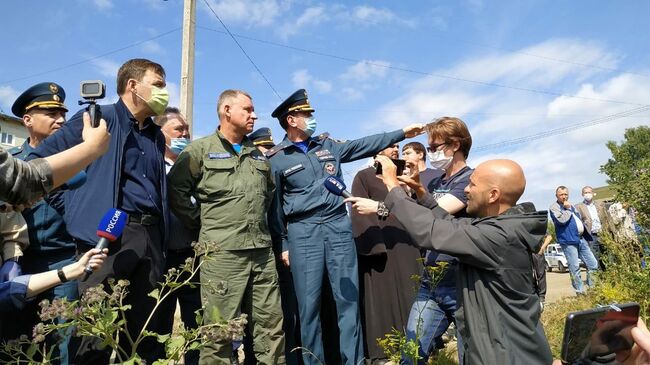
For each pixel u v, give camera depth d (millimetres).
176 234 3570
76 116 2643
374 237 4156
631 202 5383
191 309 3721
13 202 1536
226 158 3281
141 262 2707
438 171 4262
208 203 3221
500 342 2055
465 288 2240
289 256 3777
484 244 2105
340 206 3840
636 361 1717
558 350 4016
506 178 2301
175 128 4027
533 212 2262
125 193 2699
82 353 2502
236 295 3064
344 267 3730
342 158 4074
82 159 1720
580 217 8773
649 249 5148
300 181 3785
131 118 2850
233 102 3387
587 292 6266
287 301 3992
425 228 2264
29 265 2830
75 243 2840
